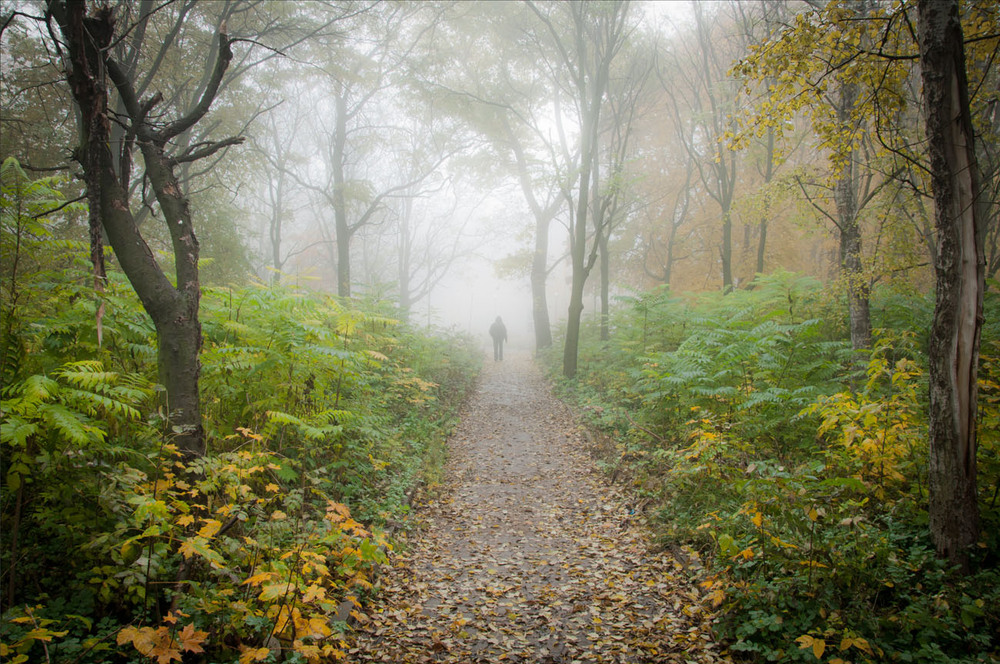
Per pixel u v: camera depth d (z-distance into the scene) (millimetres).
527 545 5684
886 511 4379
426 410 10500
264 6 13141
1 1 10031
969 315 3656
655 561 4945
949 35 3693
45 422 3217
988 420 4254
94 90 3875
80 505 3398
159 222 15055
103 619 3104
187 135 13953
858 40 5184
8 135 10242
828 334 9492
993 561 3680
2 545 3266
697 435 6012
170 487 3652
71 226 8961
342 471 6004
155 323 4188
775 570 3820
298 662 3082
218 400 5305
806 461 5570
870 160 7812
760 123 5598
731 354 7105
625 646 3736
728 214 9977
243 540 3818
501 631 4020
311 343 5902
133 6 9672
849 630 3105
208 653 3080
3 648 2410
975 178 3701
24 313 4324
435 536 5906
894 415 4480
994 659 2869
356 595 4246
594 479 7559
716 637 3678
